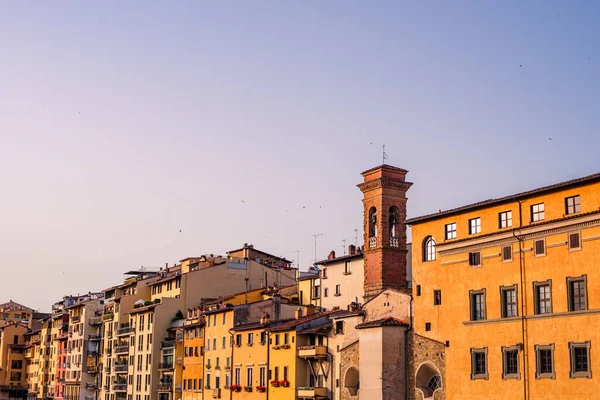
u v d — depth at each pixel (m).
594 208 56.56
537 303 60.06
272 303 102.81
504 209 63.91
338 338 80.88
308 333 84.38
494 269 63.91
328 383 81.75
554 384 57.62
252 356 96.81
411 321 71.31
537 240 60.72
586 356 55.78
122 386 137.75
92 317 158.88
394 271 83.31
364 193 86.88
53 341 180.50
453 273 67.69
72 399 159.75
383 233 83.44
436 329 68.50
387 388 70.38
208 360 109.56
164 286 136.12
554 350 57.97
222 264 128.50
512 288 62.16
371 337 72.69
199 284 127.81
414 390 69.81
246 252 135.50
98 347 154.75
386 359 70.75
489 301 63.97
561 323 57.72
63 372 169.38
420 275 71.25
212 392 106.25
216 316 108.62
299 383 85.94
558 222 58.69
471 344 64.81
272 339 92.69
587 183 57.25
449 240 68.62
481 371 63.88
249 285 129.38
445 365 67.00
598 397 54.50
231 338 103.06
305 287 106.88
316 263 102.06
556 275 58.81
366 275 84.88
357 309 79.75
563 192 59.09
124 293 151.88
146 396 126.12
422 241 71.75
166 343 122.81
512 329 61.41
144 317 131.00
